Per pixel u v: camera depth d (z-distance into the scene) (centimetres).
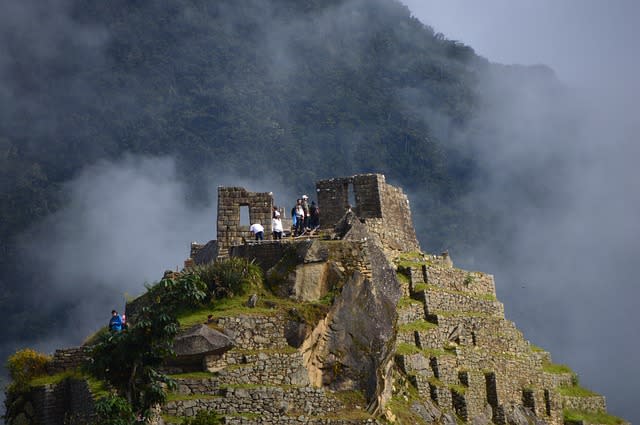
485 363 5947
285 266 4700
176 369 4081
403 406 4938
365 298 4650
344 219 5453
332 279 4666
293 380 4216
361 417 4225
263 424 3994
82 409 4216
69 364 4709
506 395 6031
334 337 4469
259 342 4281
